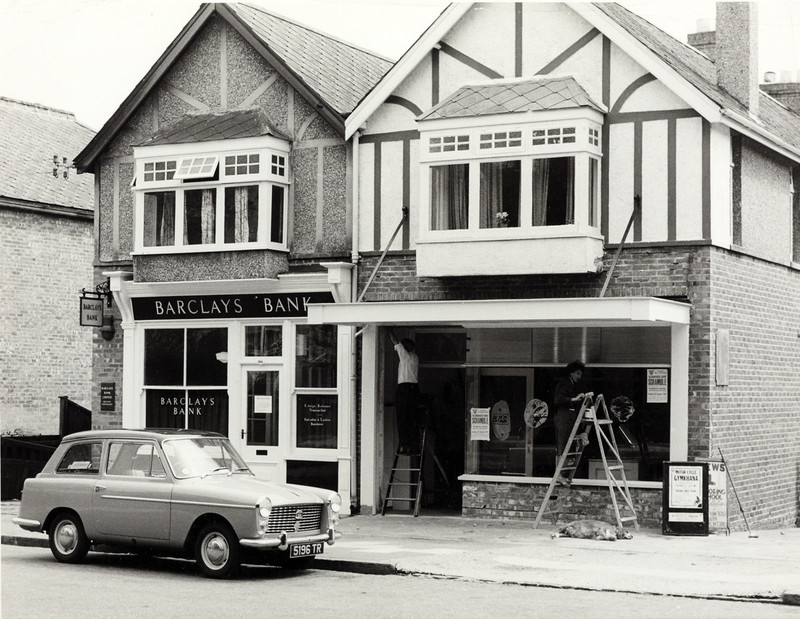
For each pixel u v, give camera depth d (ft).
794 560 43.57
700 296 52.80
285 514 41.34
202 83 65.46
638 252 53.93
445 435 61.77
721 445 53.78
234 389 63.62
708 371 52.60
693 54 66.54
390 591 38.11
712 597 36.76
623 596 37.14
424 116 56.44
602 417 54.65
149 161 64.39
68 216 84.89
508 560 43.45
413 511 60.39
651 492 53.26
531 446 56.44
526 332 56.80
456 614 33.50
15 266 81.35
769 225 60.13
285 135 62.69
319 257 61.62
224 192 62.54
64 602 35.58
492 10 57.26
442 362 60.64
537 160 54.49
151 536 42.14
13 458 72.02
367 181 60.44
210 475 43.09
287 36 66.49
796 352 63.10
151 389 66.18
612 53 54.70
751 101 60.34
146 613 33.68
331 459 60.90
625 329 54.60
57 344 84.07
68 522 44.50
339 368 60.85
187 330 65.41
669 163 53.47
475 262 55.36
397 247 59.47
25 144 87.56
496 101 55.47
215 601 35.91
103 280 68.28
